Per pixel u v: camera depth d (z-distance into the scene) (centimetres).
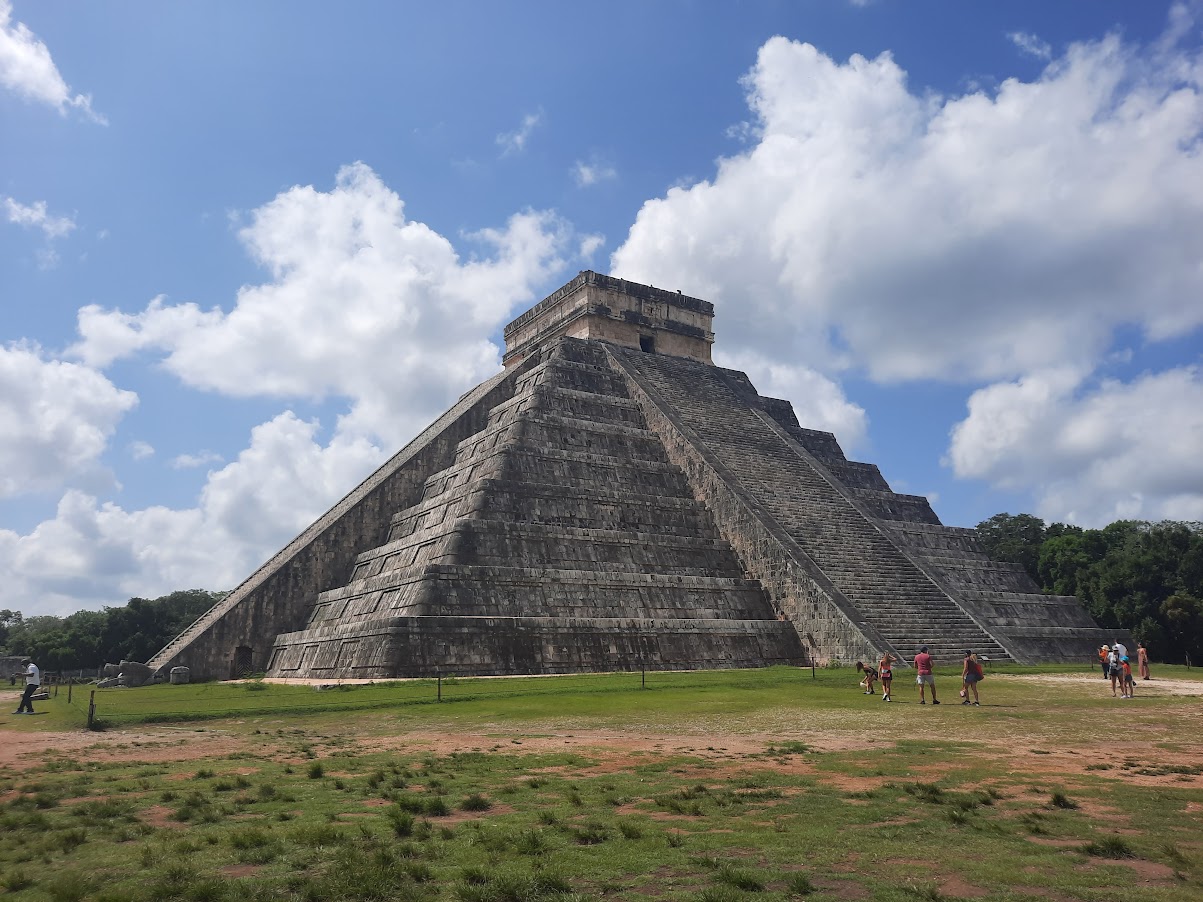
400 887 675
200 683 3328
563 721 1780
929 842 779
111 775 1228
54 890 662
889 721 1692
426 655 2705
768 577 3494
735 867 706
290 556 3888
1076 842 776
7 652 6325
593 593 3127
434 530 3338
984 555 4488
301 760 1356
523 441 3622
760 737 1509
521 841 790
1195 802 934
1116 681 2170
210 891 659
